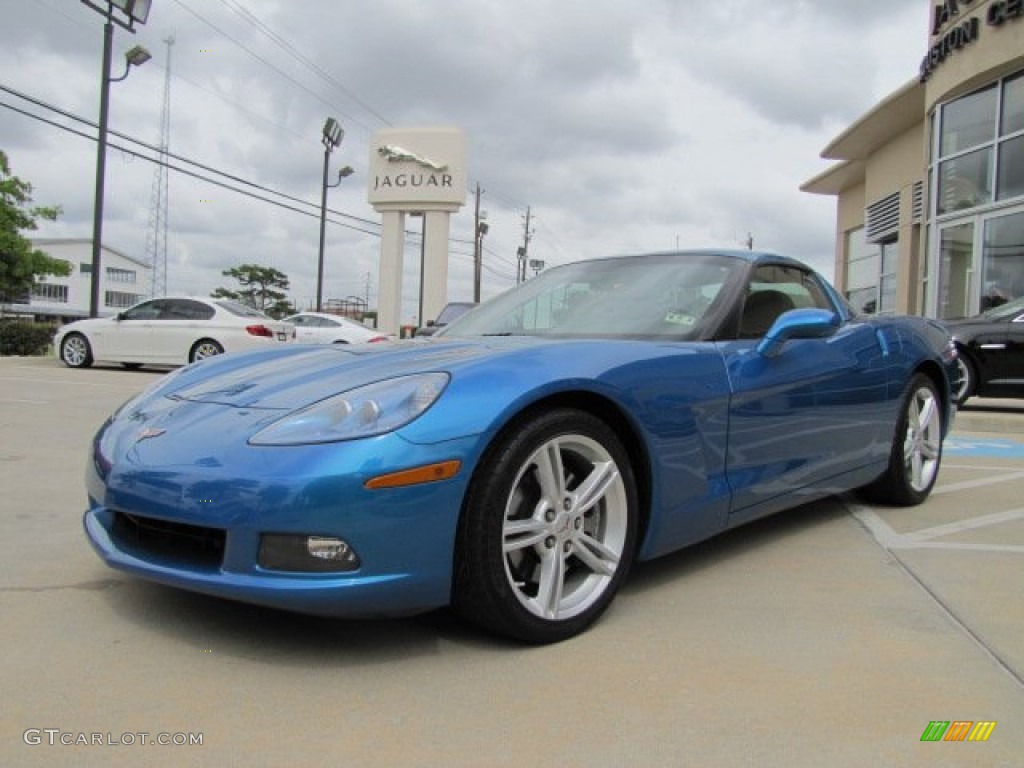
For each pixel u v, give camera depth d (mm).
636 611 2797
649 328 3268
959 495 4820
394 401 2328
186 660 2330
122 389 10469
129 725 1970
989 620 2721
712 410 2979
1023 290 12656
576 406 2656
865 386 3895
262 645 2438
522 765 1824
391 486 2191
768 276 3633
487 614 2385
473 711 2066
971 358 9367
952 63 14031
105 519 2688
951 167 14469
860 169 23969
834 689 2209
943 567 3322
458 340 3199
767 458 3277
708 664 2363
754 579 3154
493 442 2377
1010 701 2148
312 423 2340
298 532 2174
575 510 2574
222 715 2027
